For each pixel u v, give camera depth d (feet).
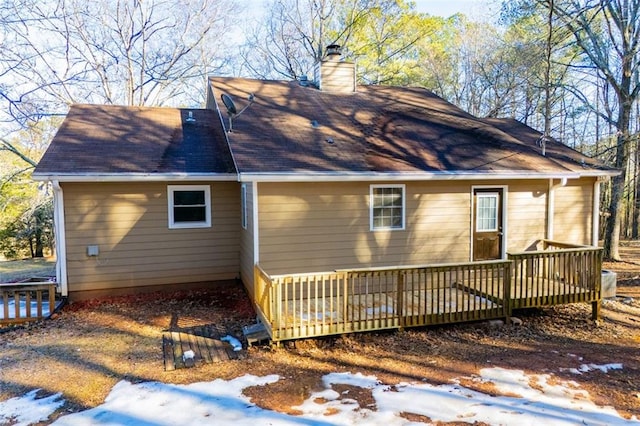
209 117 37.88
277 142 27.58
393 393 15.35
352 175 24.67
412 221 27.99
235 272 31.55
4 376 17.46
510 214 30.09
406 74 74.02
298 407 14.42
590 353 19.47
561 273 24.57
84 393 15.89
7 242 68.54
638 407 14.23
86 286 28.40
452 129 33.88
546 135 37.63
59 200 27.45
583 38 47.26
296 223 25.35
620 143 44.45
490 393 15.30
